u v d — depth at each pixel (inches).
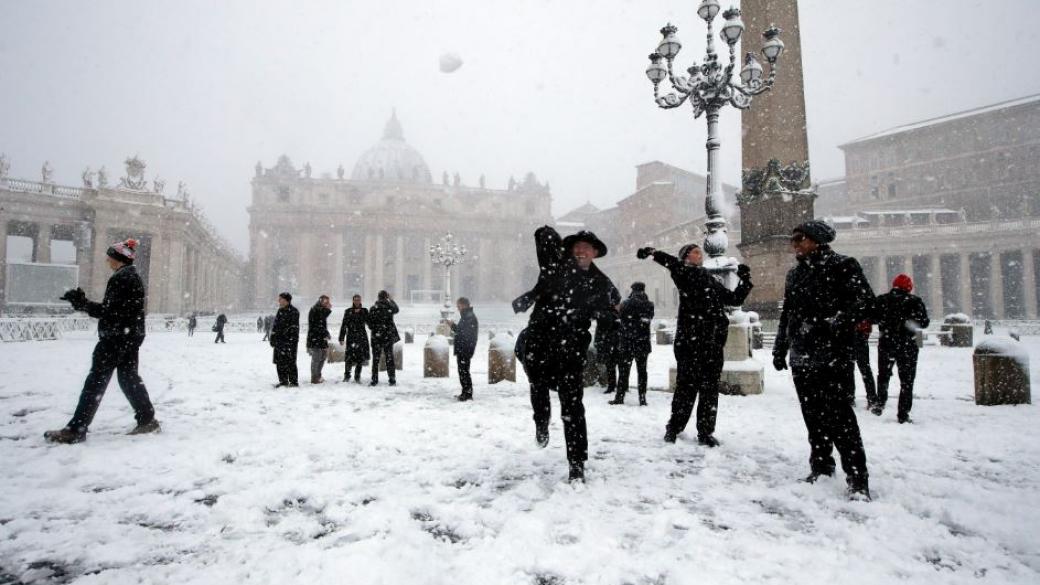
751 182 807.7
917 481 144.9
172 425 227.8
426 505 128.4
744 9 805.2
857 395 309.6
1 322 940.6
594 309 147.8
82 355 631.8
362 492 139.6
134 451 181.2
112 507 130.1
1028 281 1916.8
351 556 100.3
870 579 91.4
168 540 111.1
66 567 99.1
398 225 3878.0
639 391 273.1
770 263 770.8
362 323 392.8
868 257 2154.3
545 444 182.7
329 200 3836.1
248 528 117.8
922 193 2581.2
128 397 208.1
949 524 118.3
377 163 4872.0
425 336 1283.2
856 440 133.1
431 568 96.3
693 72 393.4
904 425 220.4
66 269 1471.5
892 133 2679.6
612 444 188.9
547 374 147.9
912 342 224.5
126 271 207.9
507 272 4077.3
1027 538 107.3
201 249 2714.1
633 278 3031.5
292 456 175.3
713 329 186.9
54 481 149.6
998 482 146.3
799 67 780.6
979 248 1994.3
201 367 511.2
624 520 118.2
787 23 780.0
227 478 152.8
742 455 173.5
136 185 2137.1
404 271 3954.2
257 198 3750.0
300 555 102.3
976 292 2223.2
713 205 363.6
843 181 3075.8
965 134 2468.0
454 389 350.6
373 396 316.8
